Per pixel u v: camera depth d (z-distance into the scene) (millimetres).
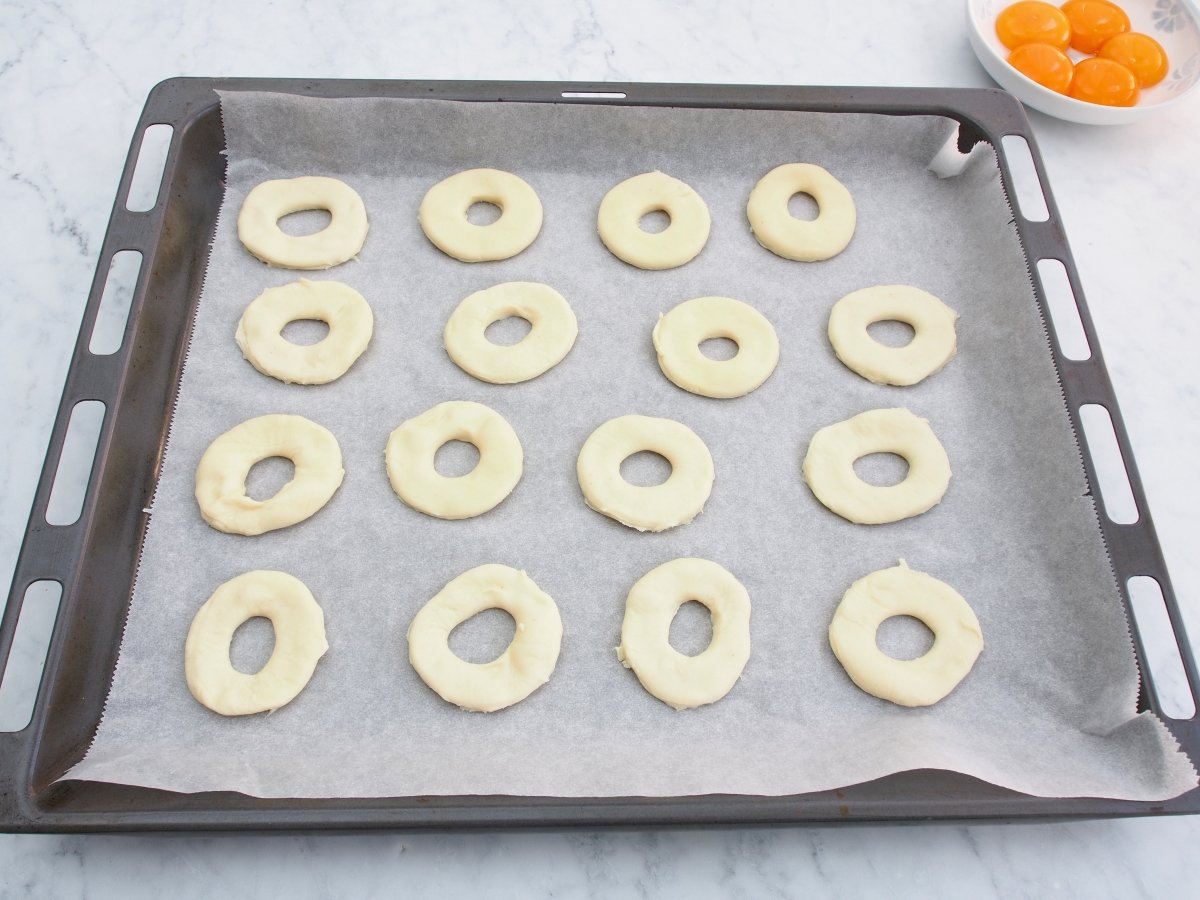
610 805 341
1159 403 490
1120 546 396
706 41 597
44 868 363
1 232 509
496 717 385
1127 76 554
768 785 352
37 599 418
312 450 438
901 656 406
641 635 398
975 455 451
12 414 462
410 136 510
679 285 497
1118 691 377
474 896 364
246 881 363
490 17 599
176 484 432
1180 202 554
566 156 521
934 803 345
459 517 427
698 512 432
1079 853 377
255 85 497
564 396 464
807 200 524
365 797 344
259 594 404
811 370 475
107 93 554
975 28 572
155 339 449
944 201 520
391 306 487
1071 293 513
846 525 434
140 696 385
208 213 500
